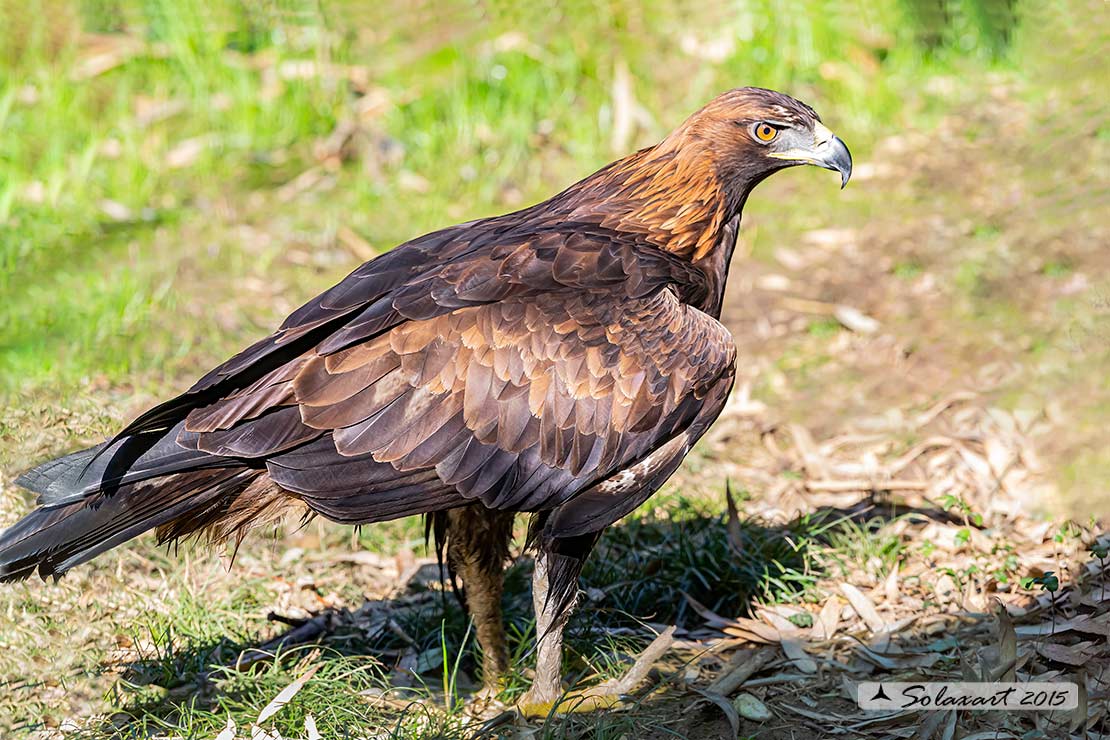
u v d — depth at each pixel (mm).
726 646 9375
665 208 8719
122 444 7590
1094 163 16391
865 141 17547
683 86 18406
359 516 7707
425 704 8648
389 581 10477
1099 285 14219
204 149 17078
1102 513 10562
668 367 8016
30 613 9516
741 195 8922
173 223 15836
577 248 8148
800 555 10359
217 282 14727
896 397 12914
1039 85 18125
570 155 17422
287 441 7562
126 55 18391
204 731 8234
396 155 17328
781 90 18297
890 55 19031
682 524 10703
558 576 8320
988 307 14141
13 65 18156
